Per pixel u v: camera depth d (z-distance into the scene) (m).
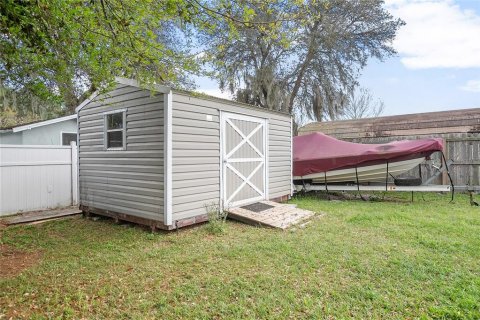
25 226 6.28
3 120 16.27
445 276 3.44
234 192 6.86
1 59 3.39
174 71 3.68
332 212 7.07
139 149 5.86
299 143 10.28
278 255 4.22
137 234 5.54
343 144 9.49
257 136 7.63
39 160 7.82
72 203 8.45
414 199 8.98
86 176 7.18
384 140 11.30
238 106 6.98
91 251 4.61
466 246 4.39
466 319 2.59
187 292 3.18
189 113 5.75
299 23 3.74
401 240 4.79
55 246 4.90
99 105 6.76
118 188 6.34
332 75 14.59
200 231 5.66
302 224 5.99
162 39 8.88
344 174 9.15
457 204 7.93
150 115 5.63
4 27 3.03
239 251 4.44
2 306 2.96
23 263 4.19
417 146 8.05
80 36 3.12
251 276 3.56
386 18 13.89
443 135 10.15
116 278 3.58
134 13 2.88
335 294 3.07
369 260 3.95
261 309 2.81
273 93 14.34
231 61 13.95
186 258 4.20
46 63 3.41
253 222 6.09
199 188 5.98
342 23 13.48
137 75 3.62
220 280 3.46
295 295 3.07
